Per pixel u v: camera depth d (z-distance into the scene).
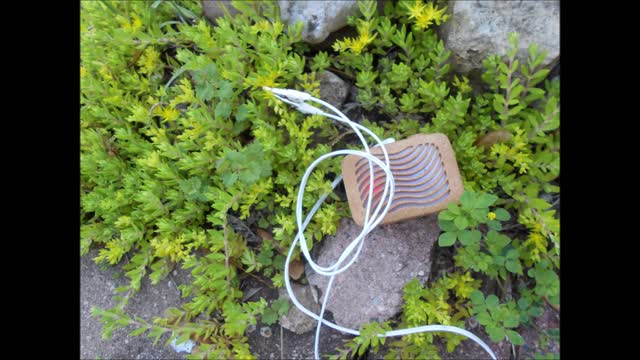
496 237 0.36
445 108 0.38
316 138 0.41
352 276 0.39
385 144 0.37
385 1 0.41
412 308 0.36
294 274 0.40
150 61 0.42
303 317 0.40
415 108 0.41
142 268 0.40
